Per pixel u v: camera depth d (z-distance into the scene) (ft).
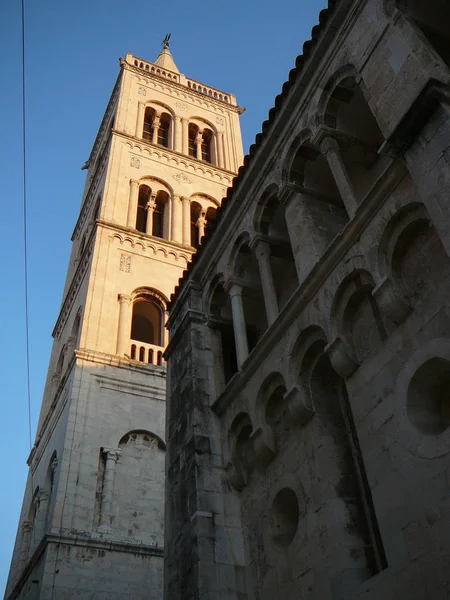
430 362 33.27
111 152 152.05
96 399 100.37
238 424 53.57
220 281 64.23
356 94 50.34
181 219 145.28
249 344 63.10
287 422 47.09
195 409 56.59
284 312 47.37
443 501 30.12
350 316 41.55
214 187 159.84
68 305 140.56
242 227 61.52
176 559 50.98
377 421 36.11
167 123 181.78
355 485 40.04
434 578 29.27
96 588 78.95
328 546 38.11
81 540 82.28
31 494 114.21
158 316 123.75
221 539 48.47
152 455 98.07
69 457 91.15
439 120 34.45
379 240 38.83
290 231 52.08
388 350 37.06
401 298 36.17
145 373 107.45
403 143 36.50
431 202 33.45
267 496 47.26
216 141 182.70
